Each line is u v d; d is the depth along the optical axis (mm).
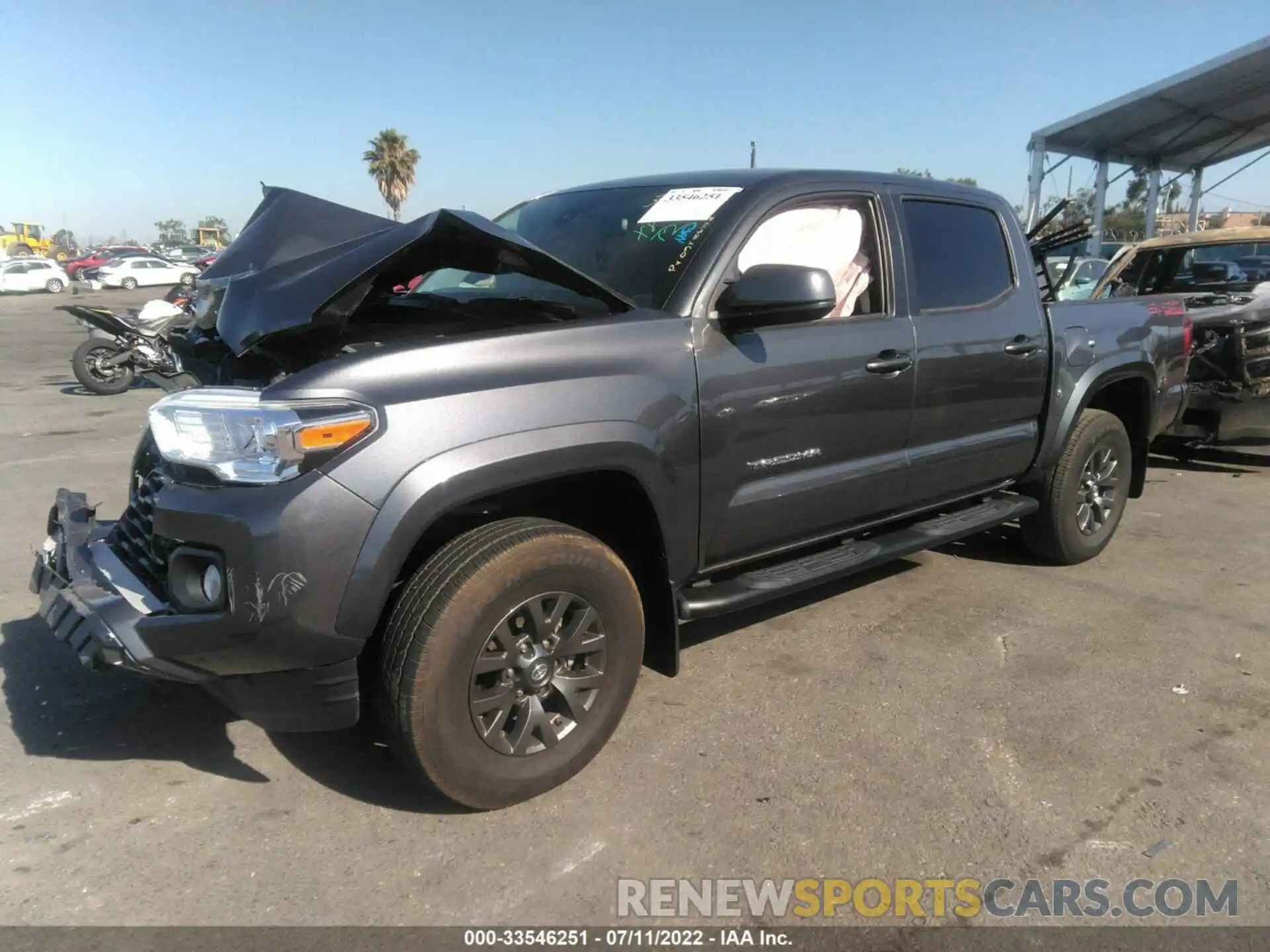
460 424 2459
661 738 3164
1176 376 5312
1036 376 4371
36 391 11680
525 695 2727
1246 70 17062
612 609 2850
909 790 2867
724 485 3117
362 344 2750
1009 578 4812
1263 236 7746
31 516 5660
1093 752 3102
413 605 2488
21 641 3875
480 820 2705
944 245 3992
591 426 2678
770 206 3312
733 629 4121
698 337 3008
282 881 2439
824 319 3453
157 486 2662
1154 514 6148
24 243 64562
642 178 3900
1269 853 2576
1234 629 4148
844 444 3512
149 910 2330
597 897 2395
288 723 2506
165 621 2395
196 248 53719
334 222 3191
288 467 2293
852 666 3742
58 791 2838
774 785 2891
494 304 3250
